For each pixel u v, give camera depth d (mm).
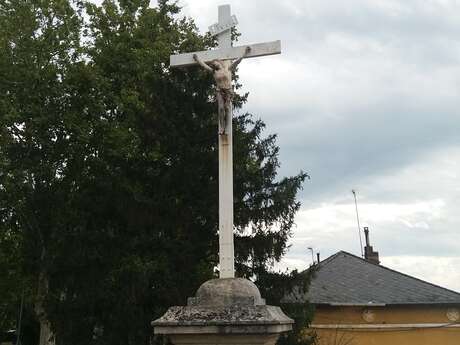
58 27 21516
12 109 19141
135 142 16141
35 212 19391
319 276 23766
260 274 14625
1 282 22281
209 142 14672
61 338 14508
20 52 20328
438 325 21438
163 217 13938
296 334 14359
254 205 14797
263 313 6137
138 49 20266
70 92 20422
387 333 21469
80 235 14086
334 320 21484
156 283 13211
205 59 8305
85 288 14133
